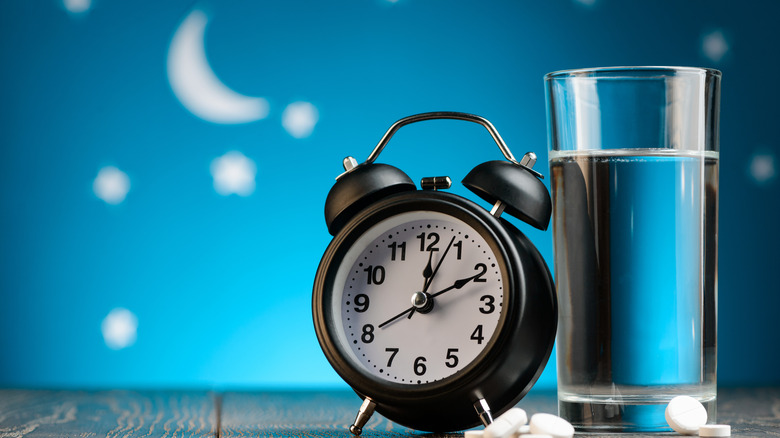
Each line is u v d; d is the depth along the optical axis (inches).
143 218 103.0
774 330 99.1
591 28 101.4
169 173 103.0
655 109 28.9
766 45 100.5
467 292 28.6
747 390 53.9
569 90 29.7
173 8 103.8
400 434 30.0
